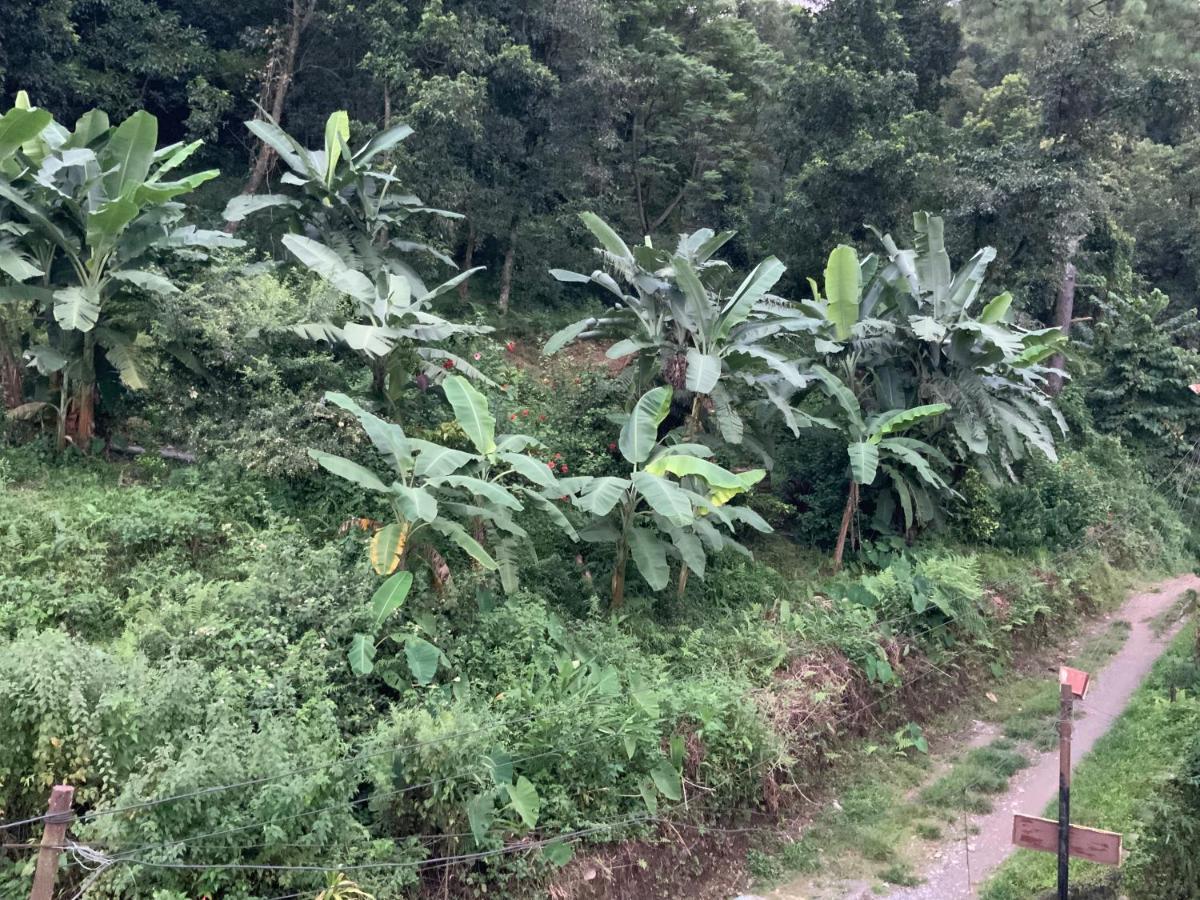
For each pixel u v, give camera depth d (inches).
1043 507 561.6
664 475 343.0
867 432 427.8
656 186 771.4
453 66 522.6
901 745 350.9
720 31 792.3
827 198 629.6
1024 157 615.2
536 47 603.8
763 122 757.3
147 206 341.7
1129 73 636.1
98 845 177.9
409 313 344.2
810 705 332.2
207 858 184.5
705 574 394.9
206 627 241.1
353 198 441.4
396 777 215.0
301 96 599.8
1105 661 462.3
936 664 400.8
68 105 528.4
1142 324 790.5
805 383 407.8
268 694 226.4
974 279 458.9
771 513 478.9
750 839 287.3
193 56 579.2
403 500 256.1
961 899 268.1
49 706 186.4
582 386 457.7
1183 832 260.1
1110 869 266.4
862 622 378.6
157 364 350.9
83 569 272.1
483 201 573.6
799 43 824.3
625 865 252.5
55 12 496.4
